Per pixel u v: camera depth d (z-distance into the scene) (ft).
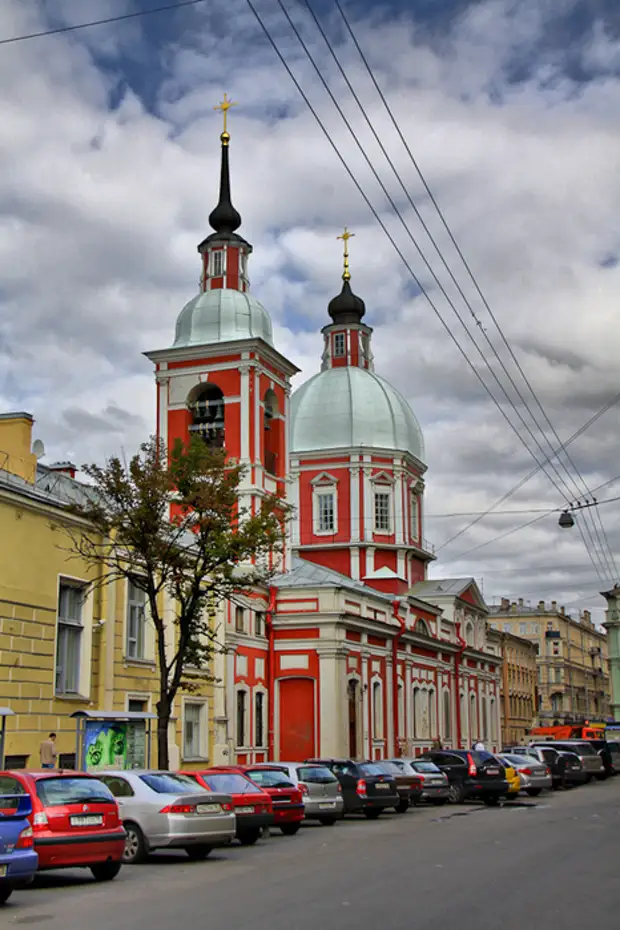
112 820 52.65
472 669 225.56
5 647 86.48
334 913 40.65
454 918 39.19
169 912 41.86
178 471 93.25
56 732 92.58
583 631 467.52
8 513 87.81
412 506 212.43
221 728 126.62
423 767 111.75
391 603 177.06
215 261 167.73
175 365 159.94
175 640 115.14
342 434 204.64
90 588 99.40
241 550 92.38
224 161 173.78
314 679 148.56
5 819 44.75
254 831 71.67
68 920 40.45
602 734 240.32
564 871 53.06
